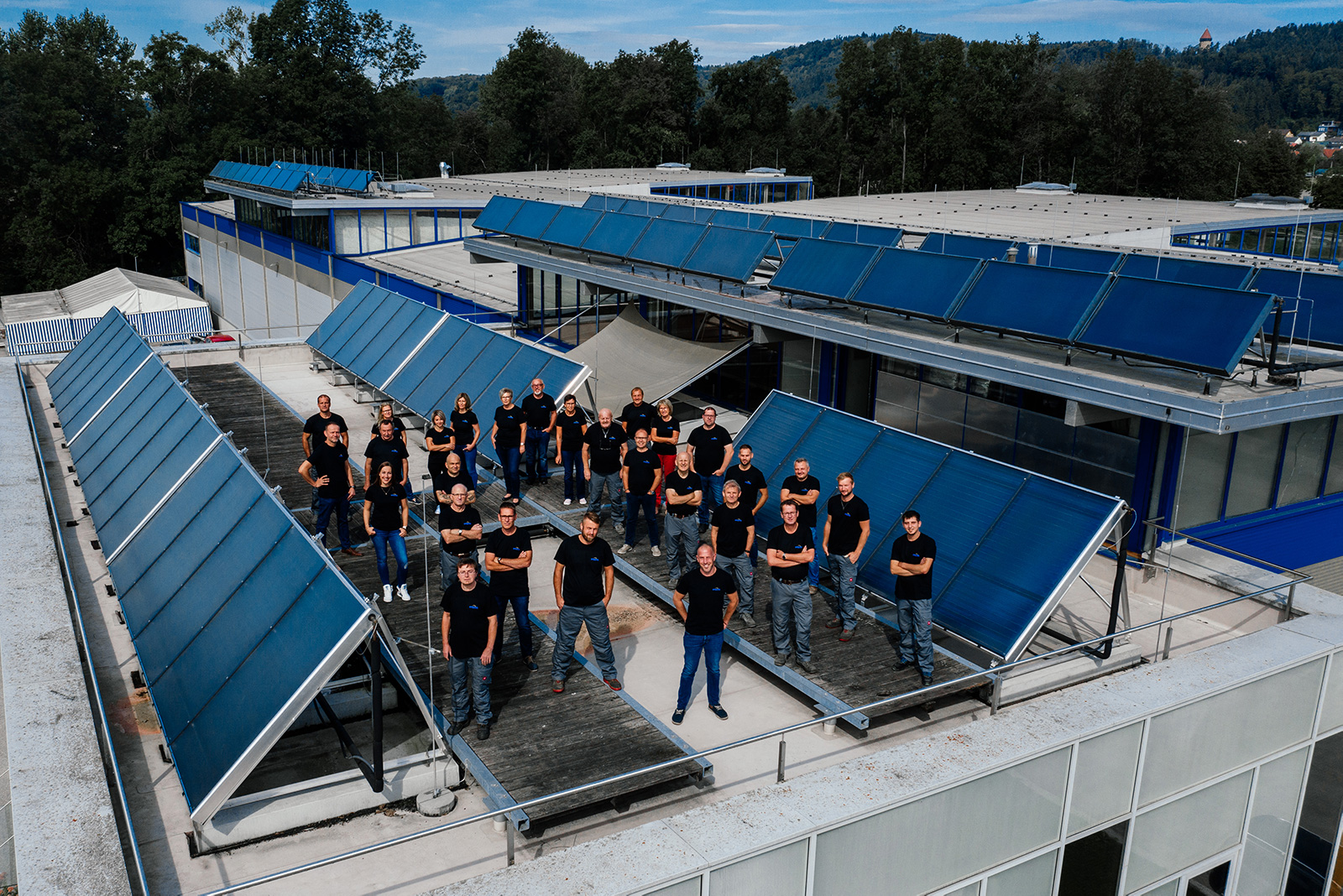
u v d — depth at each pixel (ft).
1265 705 30.32
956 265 48.98
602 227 75.46
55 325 150.41
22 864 20.30
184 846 24.30
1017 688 31.91
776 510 41.37
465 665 27.76
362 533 42.91
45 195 240.12
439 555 40.75
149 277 201.46
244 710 24.27
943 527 35.96
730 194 178.09
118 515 41.73
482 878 20.39
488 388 56.65
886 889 23.90
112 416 55.26
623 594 39.86
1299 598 36.04
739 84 325.21
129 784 26.81
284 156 269.44
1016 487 35.09
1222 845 31.19
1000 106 275.80
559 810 24.08
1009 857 25.98
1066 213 105.70
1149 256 54.34
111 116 270.67
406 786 26.35
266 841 24.70
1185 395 36.32
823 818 22.27
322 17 285.02
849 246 55.47
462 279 113.60
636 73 319.88
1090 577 43.29
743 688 32.53
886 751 25.09
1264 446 44.42
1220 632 37.78
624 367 66.33
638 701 31.42
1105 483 43.96
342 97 281.33
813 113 334.85
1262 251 105.40
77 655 29.30
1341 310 42.34
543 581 40.73
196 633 29.01
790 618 35.14
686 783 26.96
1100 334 40.65
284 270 144.46
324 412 42.34
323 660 23.29
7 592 33.53
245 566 29.81
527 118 342.44
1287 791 32.42
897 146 294.87
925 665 30.68
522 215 86.22
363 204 127.65
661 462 43.80
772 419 46.47
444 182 168.66
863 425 42.50
